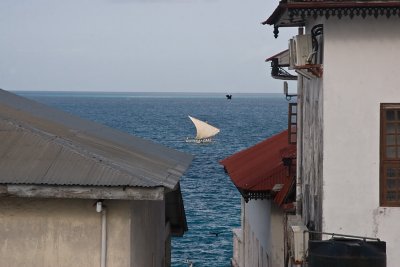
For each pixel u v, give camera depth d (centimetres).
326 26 3522
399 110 3544
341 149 3556
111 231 2917
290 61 3828
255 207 6544
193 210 14488
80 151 2919
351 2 3331
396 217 3566
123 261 2914
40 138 2955
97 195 2748
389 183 3572
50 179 2750
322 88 3566
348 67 3531
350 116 3547
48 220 2914
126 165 3022
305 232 3569
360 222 3569
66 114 4534
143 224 3394
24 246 2920
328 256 3212
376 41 3522
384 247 3278
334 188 3566
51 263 2919
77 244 2912
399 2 3316
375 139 3553
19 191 2744
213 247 11181
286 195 4816
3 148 2895
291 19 3806
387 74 3531
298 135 4466
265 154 6297
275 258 5353
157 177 2984
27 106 4166
